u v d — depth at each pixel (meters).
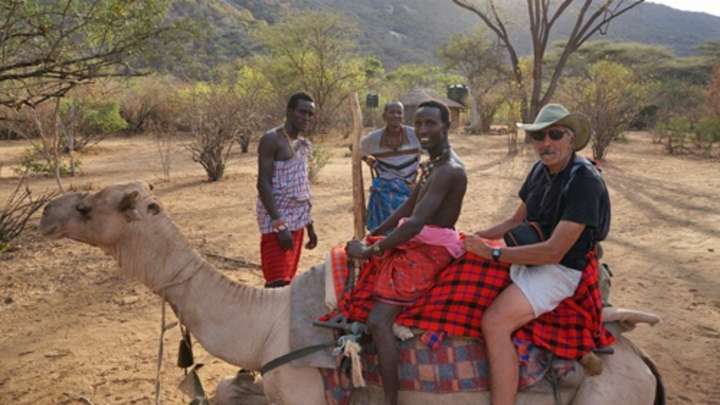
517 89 34.41
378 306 3.65
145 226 3.81
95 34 10.91
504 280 3.65
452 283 3.64
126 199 3.73
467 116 50.22
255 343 3.88
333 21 39.84
